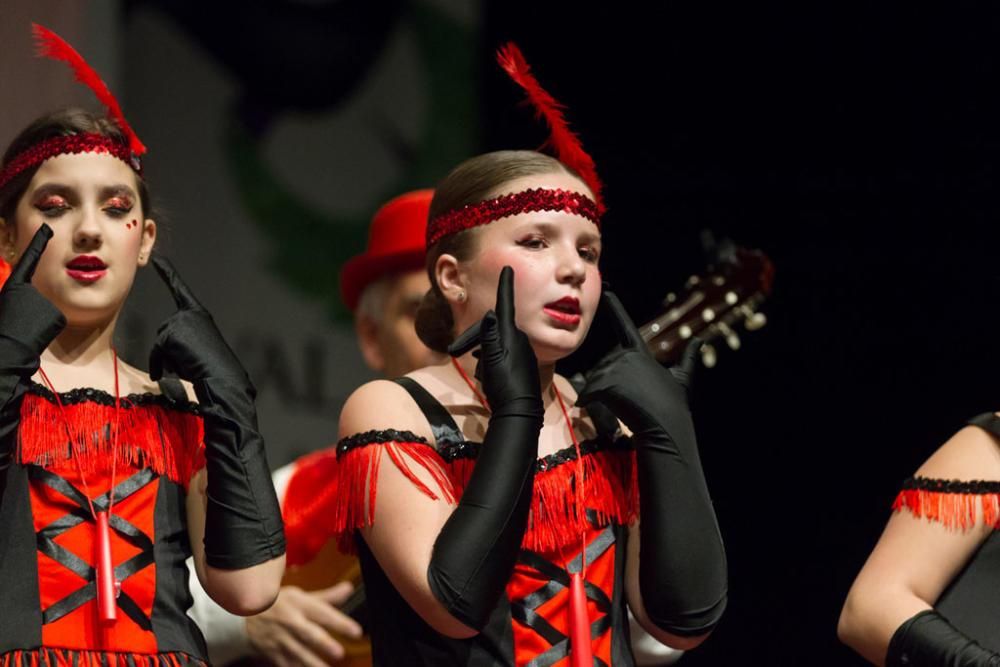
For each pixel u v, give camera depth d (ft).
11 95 40.70
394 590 23.48
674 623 23.52
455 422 24.20
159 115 48.39
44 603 21.77
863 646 27.14
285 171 50.57
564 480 24.02
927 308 52.39
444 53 54.29
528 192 24.29
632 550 24.63
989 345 51.96
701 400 52.31
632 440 25.20
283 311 49.85
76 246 23.36
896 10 53.98
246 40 50.29
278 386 49.37
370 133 52.49
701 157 54.29
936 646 26.02
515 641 23.06
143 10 48.34
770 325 52.65
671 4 55.11
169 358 23.81
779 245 53.36
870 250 53.06
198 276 48.47
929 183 53.26
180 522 23.52
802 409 52.13
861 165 53.67
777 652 50.83
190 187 48.70
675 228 53.72
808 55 54.29
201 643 23.17
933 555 27.40
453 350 22.91
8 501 21.99
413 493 22.94
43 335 22.13
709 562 23.68
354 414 24.02
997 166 53.06
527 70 26.71
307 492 35.29
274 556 23.09
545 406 24.95
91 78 24.66
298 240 50.52
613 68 55.01
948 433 51.55
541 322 23.93
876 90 53.88
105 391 23.45
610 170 54.24
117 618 21.99
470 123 54.49
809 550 51.42
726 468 51.96
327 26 51.90
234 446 23.18
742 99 54.49
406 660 23.09
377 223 37.06
